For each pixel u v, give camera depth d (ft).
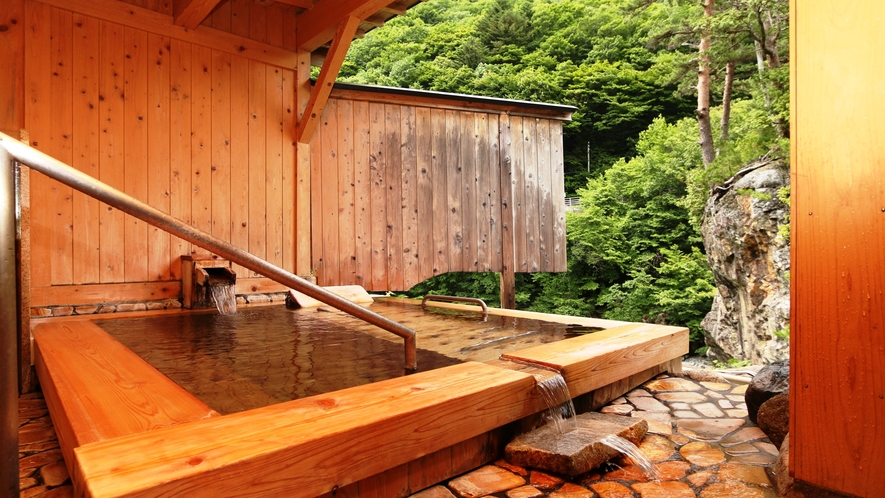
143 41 16.34
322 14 18.24
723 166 36.45
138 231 16.19
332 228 20.31
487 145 23.47
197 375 7.84
